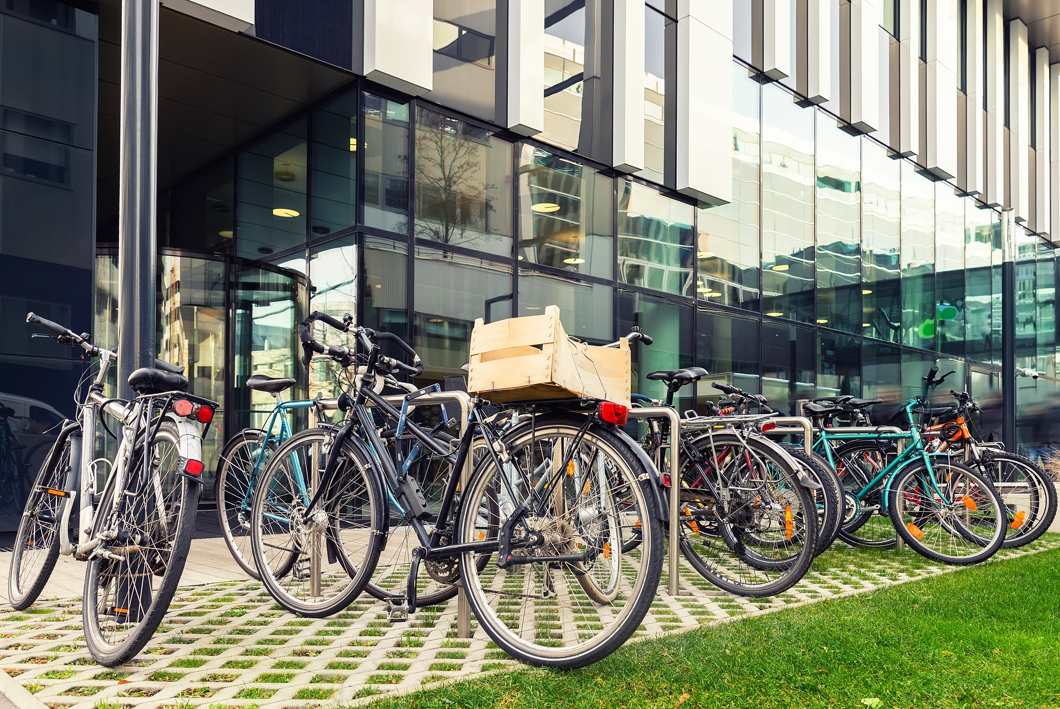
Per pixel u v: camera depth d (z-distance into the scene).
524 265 8.20
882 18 13.88
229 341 8.57
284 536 3.47
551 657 2.63
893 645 2.90
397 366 3.40
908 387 13.98
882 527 5.89
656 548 2.52
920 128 14.60
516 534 2.73
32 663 2.73
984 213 16.78
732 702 2.29
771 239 11.35
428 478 3.28
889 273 13.76
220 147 8.76
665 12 9.80
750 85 11.15
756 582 3.91
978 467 5.49
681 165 9.77
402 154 7.30
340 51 6.90
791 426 5.74
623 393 2.83
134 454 2.88
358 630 3.22
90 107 5.95
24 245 5.54
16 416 5.42
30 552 3.55
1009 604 3.62
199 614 3.55
